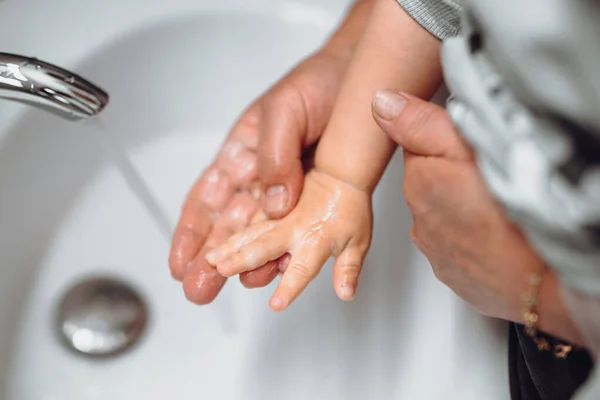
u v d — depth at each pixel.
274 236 0.57
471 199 0.47
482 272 0.49
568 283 0.42
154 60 0.72
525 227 0.42
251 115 0.66
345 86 0.59
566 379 0.52
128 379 0.69
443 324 0.65
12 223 0.68
